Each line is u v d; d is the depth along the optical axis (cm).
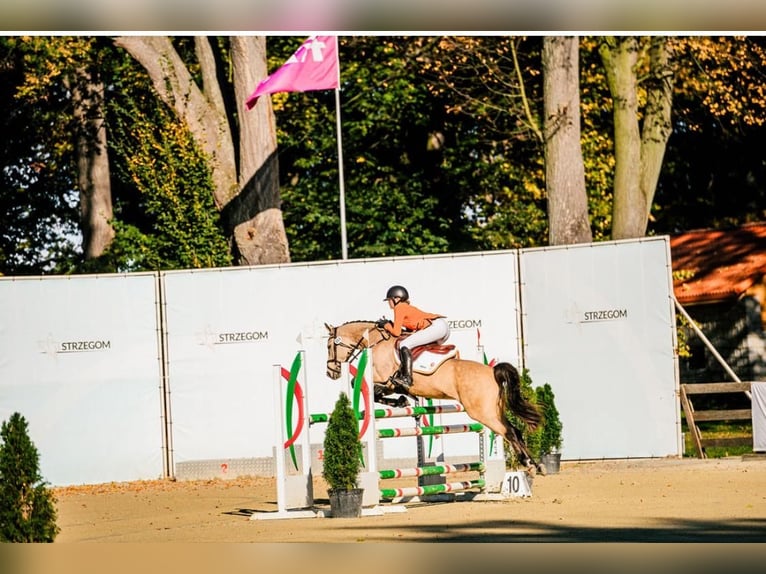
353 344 3972
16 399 5341
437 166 9150
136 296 5450
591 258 5331
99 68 8088
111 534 3303
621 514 3191
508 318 5378
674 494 3706
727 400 8606
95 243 8381
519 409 3694
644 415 5225
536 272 5381
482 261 5403
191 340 5428
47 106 8694
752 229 9638
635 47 6862
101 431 5366
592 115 8650
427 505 3872
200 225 7162
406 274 5403
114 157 8894
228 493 4659
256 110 6794
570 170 6475
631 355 5253
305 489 3647
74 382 5378
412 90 8450
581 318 5319
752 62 7550
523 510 3441
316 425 5356
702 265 9225
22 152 8994
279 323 5406
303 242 8519
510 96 7288
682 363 8894
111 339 5419
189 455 5378
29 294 5397
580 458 5291
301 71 5997
